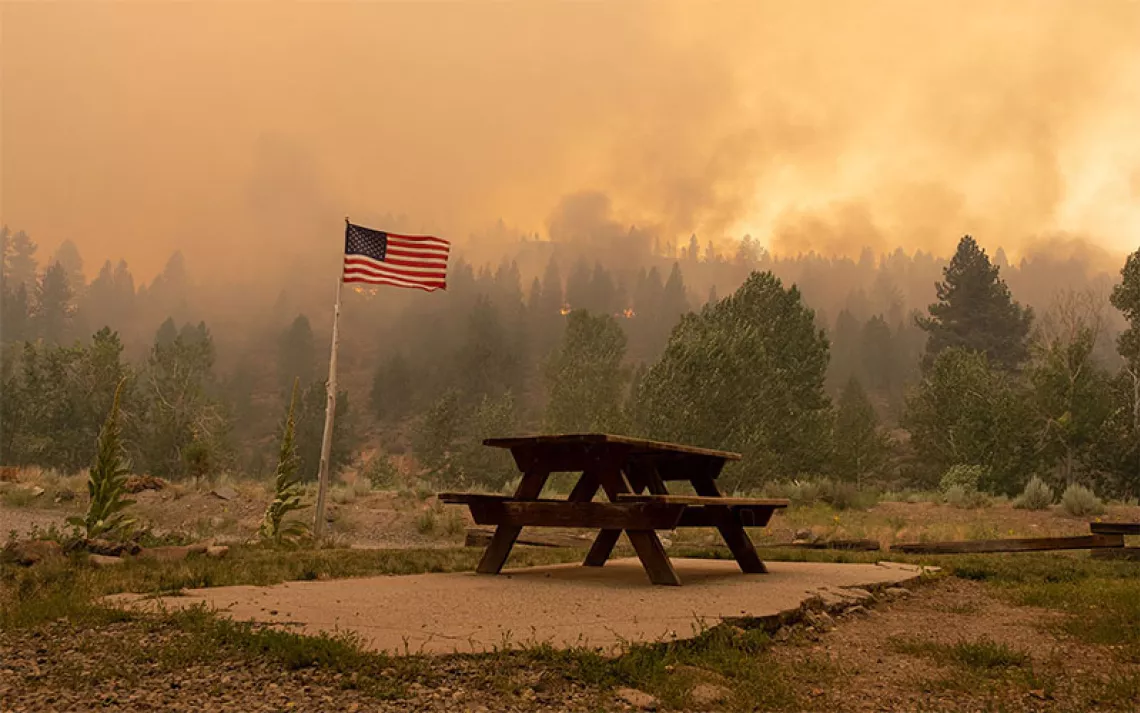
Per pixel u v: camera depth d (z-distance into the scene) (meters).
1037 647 4.59
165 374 63.69
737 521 7.46
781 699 3.46
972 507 21.75
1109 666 4.11
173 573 6.02
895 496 25.77
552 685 3.37
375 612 4.56
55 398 58.09
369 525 17.47
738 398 37.19
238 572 6.37
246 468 93.19
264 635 3.78
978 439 41.06
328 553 8.66
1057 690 3.67
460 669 3.50
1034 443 41.28
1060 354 42.25
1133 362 47.75
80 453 57.62
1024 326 88.50
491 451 70.12
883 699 3.55
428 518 17.47
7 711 2.91
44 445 55.22
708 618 4.55
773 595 5.51
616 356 80.56
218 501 19.14
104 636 3.94
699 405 36.22
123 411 58.66
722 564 8.55
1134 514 19.44
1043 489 21.22
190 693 3.17
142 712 2.95
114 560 7.12
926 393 49.84
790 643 4.58
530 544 11.46
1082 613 5.69
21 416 57.28
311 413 87.38
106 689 3.19
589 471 6.45
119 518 8.85
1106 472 42.00
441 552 9.09
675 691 3.36
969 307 89.50
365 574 6.97
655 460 7.62
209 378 67.62
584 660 3.60
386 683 3.29
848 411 59.50
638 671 3.56
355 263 13.92
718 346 36.94
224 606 4.64
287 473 11.52
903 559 9.21
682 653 3.91
